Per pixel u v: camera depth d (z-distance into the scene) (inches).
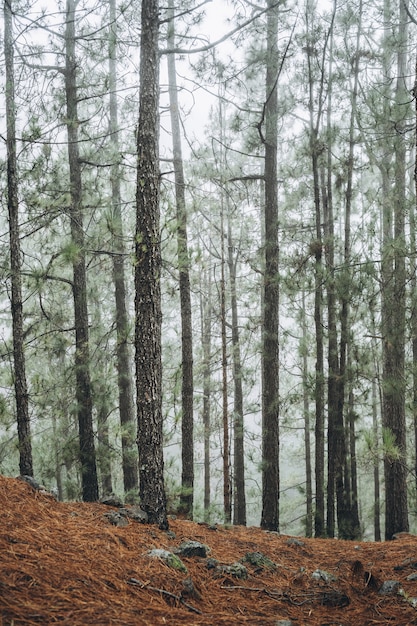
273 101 443.2
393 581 187.8
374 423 590.9
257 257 507.8
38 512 191.6
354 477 502.9
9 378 350.3
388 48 452.8
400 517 449.1
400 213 409.1
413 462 549.0
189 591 159.0
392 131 402.6
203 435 705.0
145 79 247.0
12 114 332.2
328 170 443.8
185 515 377.4
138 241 237.1
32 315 460.1
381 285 380.5
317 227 434.3
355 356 432.1
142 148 243.4
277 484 441.1
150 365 234.7
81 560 156.3
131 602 139.5
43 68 394.3
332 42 441.4
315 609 168.9
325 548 270.7
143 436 232.5
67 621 117.9
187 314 464.4
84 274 426.6
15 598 122.1
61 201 367.2
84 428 424.2
